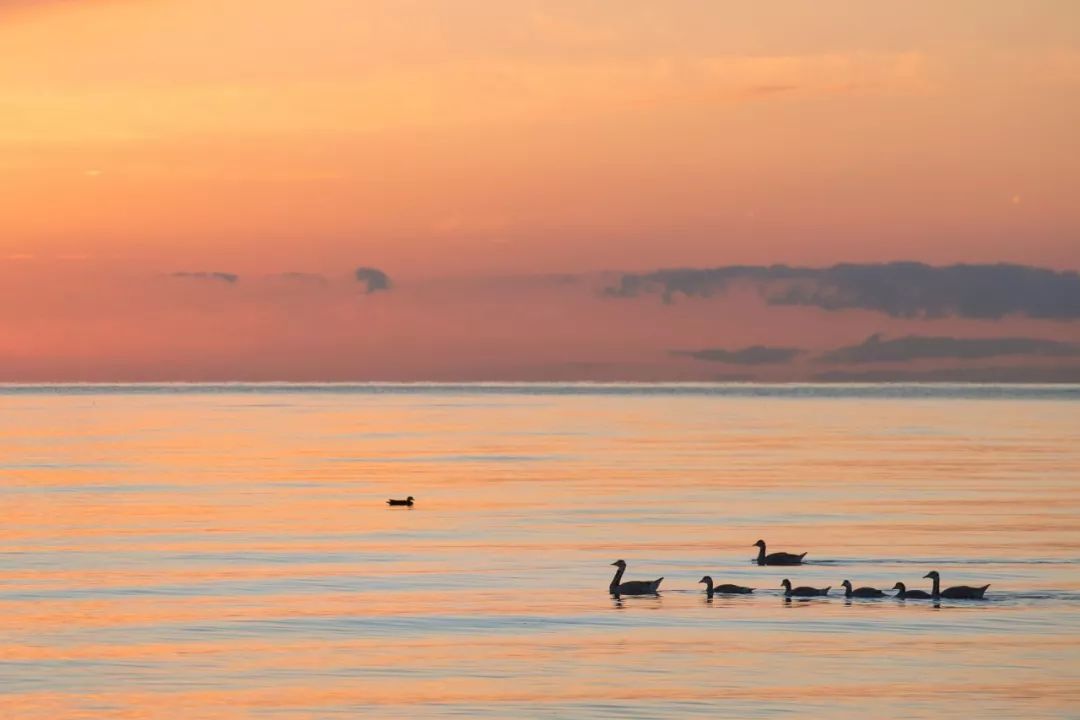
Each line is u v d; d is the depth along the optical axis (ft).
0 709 235.20
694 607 321.11
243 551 412.16
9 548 419.54
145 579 360.07
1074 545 425.69
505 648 277.64
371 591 340.80
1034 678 253.24
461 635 289.33
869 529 466.29
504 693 243.40
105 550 415.23
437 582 353.72
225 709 234.99
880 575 369.09
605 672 257.55
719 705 236.02
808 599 332.19
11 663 266.16
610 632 292.61
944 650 275.39
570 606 322.14
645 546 423.23
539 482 651.25
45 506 542.98
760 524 480.23
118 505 546.67
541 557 398.62
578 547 420.36
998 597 333.42
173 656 271.49
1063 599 332.19
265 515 510.17
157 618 307.58
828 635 289.74
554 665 263.29
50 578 362.33
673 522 485.56
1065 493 594.24
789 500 563.07
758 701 238.27
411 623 301.43
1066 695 241.96
